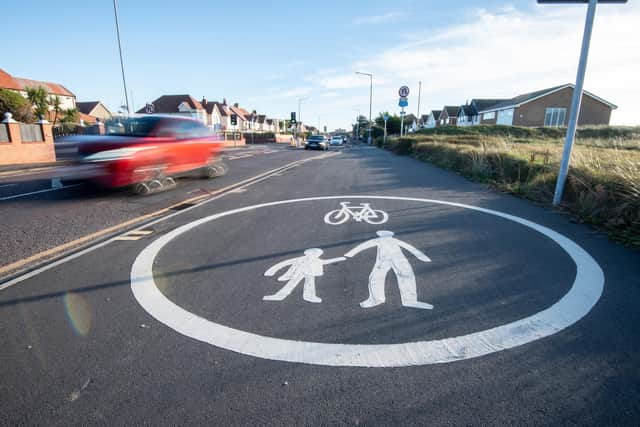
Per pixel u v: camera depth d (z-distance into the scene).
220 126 68.62
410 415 1.88
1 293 3.30
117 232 5.31
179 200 7.80
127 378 2.17
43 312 2.96
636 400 1.98
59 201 7.59
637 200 5.31
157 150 8.55
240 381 2.14
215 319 2.84
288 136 68.88
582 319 2.83
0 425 1.82
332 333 2.64
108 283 3.52
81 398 2.01
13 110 26.70
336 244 4.69
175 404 1.96
